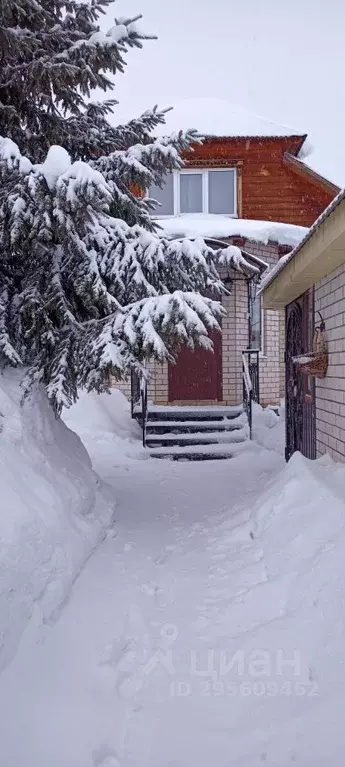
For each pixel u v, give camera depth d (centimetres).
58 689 280
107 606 361
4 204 466
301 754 222
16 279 568
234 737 243
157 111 611
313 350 613
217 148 1264
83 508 469
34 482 392
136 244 553
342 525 372
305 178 1284
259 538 455
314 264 521
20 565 307
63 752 242
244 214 1282
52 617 327
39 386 531
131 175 555
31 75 521
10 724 251
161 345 469
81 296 531
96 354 483
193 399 1157
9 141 457
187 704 269
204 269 551
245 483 752
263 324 1252
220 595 379
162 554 474
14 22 521
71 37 555
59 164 441
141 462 891
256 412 1084
